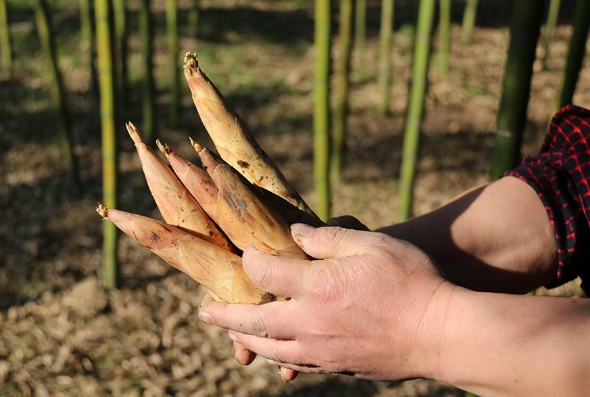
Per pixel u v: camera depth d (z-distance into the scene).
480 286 0.65
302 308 0.54
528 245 0.64
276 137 3.23
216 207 0.58
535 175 0.65
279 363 0.59
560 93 1.48
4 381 1.83
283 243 0.57
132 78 3.80
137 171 2.93
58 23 4.45
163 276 2.29
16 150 3.04
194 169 0.59
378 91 3.76
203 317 0.58
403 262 0.53
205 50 4.23
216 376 1.90
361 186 2.86
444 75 3.94
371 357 0.53
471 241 0.64
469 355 0.50
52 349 1.96
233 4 5.20
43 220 2.57
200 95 0.58
